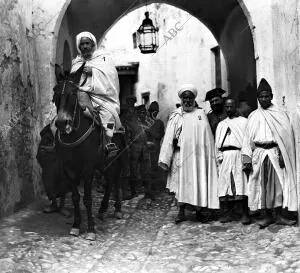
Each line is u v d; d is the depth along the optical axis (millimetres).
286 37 7621
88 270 5512
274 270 5305
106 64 7387
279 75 8602
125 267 5668
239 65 13219
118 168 8258
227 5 12711
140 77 21062
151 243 6672
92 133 6934
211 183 7703
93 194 10531
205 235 6992
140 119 10242
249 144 7082
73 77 6688
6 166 7375
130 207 9102
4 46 7387
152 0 13875
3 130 7293
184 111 7934
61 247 6266
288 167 6809
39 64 9219
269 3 8906
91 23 13125
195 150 7703
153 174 10688
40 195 8984
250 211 7141
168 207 9172
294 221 6879
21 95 8117
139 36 12414
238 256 5922
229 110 7652
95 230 7160
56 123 6406
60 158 6922
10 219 7230
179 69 17594
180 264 5719
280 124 6938
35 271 5379
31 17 9000
